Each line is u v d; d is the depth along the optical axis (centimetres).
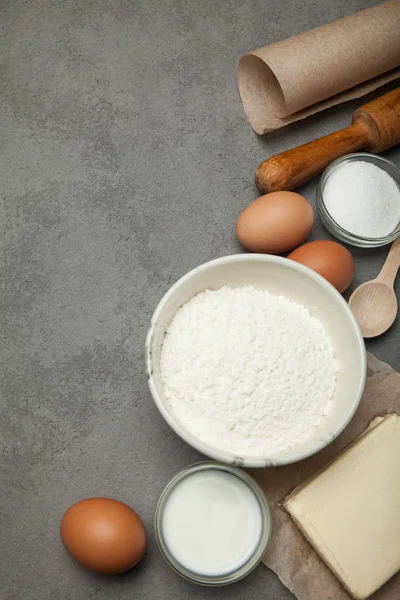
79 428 62
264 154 67
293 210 60
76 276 64
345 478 60
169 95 67
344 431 62
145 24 68
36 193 65
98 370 62
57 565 60
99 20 68
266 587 60
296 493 60
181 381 56
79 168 65
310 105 67
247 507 59
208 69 68
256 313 58
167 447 62
